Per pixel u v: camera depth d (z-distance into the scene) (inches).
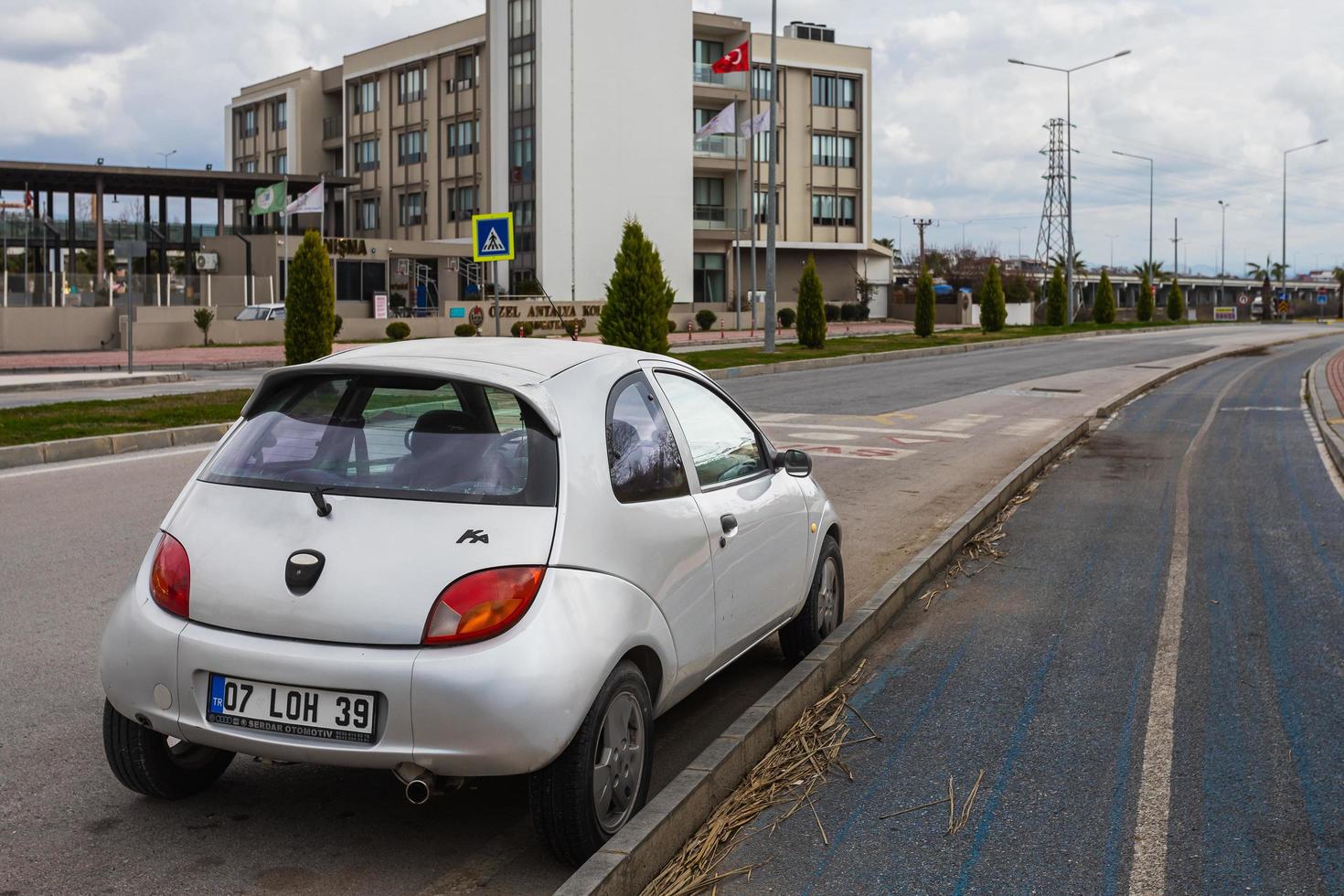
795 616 224.5
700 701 212.1
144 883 141.0
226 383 1029.2
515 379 153.3
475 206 2324.1
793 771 180.2
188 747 165.2
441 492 144.6
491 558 137.9
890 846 155.1
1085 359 1339.8
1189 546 350.6
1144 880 145.4
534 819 141.8
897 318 2864.2
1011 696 216.5
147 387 977.5
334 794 168.7
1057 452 554.9
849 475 484.4
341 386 159.6
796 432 641.6
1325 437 613.3
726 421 202.5
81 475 453.4
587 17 2160.4
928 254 4111.7
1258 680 225.1
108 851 149.3
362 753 134.3
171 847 150.9
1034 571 318.0
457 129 2358.5
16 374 1133.7
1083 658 239.8
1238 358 1425.9
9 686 210.8
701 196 2551.7
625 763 150.6
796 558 214.5
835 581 241.6
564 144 2146.9
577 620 138.9
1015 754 187.8
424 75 2427.4
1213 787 174.4
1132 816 164.6
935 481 469.4
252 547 143.7
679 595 164.6
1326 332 2320.4
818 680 212.5
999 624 266.7
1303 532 370.3
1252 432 653.3
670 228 2301.9
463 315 1934.1
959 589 299.6
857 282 2753.4
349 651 135.5
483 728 132.1
